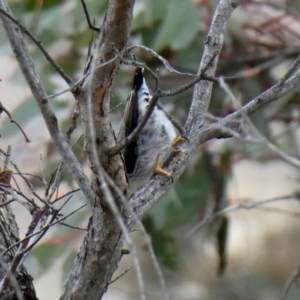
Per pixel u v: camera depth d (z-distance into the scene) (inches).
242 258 549.0
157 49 374.6
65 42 431.8
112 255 203.8
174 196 424.5
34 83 187.0
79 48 432.8
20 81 408.8
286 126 472.1
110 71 184.2
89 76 179.8
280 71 492.1
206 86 254.4
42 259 390.0
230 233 566.9
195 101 253.0
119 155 191.5
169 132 310.0
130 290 502.3
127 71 427.2
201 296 508.1
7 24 185.6
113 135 190.5
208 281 518.0
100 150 187.8
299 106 466.6
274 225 569.9
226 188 456.4
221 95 450.9
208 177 451.8
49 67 416.5
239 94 442.0
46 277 507.5
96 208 197.6
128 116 305.6
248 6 438.0
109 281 213.8
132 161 314.5
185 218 449.7
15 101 502.3
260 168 600.4
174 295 506.6
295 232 564.7
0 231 240.1
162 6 395.2
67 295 208.4
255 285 529.0
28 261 386.3
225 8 253.0
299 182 477.4
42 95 188.2
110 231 198.7
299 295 505.4
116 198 193.0
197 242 494.6
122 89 424.5
